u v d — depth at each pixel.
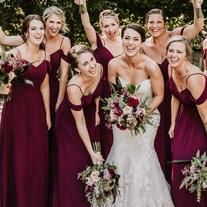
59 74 7.95
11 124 7.56
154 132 7.55
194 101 7.07
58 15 7.78
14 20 14.51
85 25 8.01
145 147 7.48
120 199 7.37
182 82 7.11
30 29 7.41
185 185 7.25
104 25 8.09
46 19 7.77
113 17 8.10
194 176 7.01
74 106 7.30
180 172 7.29
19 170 7.54
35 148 7.58
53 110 7.90
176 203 7.36
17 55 7.41
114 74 7.52
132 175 7.39
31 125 7.55
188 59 7.07
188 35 7.98
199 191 7.00
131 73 7.44
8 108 7.57
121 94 7.16
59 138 7.58
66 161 7.52
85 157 7.51
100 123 7.68
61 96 7.83
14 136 7.54
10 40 8.02
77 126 7.39
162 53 7.94
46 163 7.68
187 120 7.29
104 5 13.48
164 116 7.77
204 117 7.10
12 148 7.59
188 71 7.01
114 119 7.09
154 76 7.35
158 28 7.86
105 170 7.12
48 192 7.78
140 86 7.36
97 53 8.05
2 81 7.16
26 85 7.54
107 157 7.64
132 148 7.49
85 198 7.51
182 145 7.27
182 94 7.13
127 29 7.30
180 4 14.47
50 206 7.75
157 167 7.54
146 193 7.36
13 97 7.54
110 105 7.13
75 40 14.41
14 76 7.24
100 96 7.64
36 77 7.49
